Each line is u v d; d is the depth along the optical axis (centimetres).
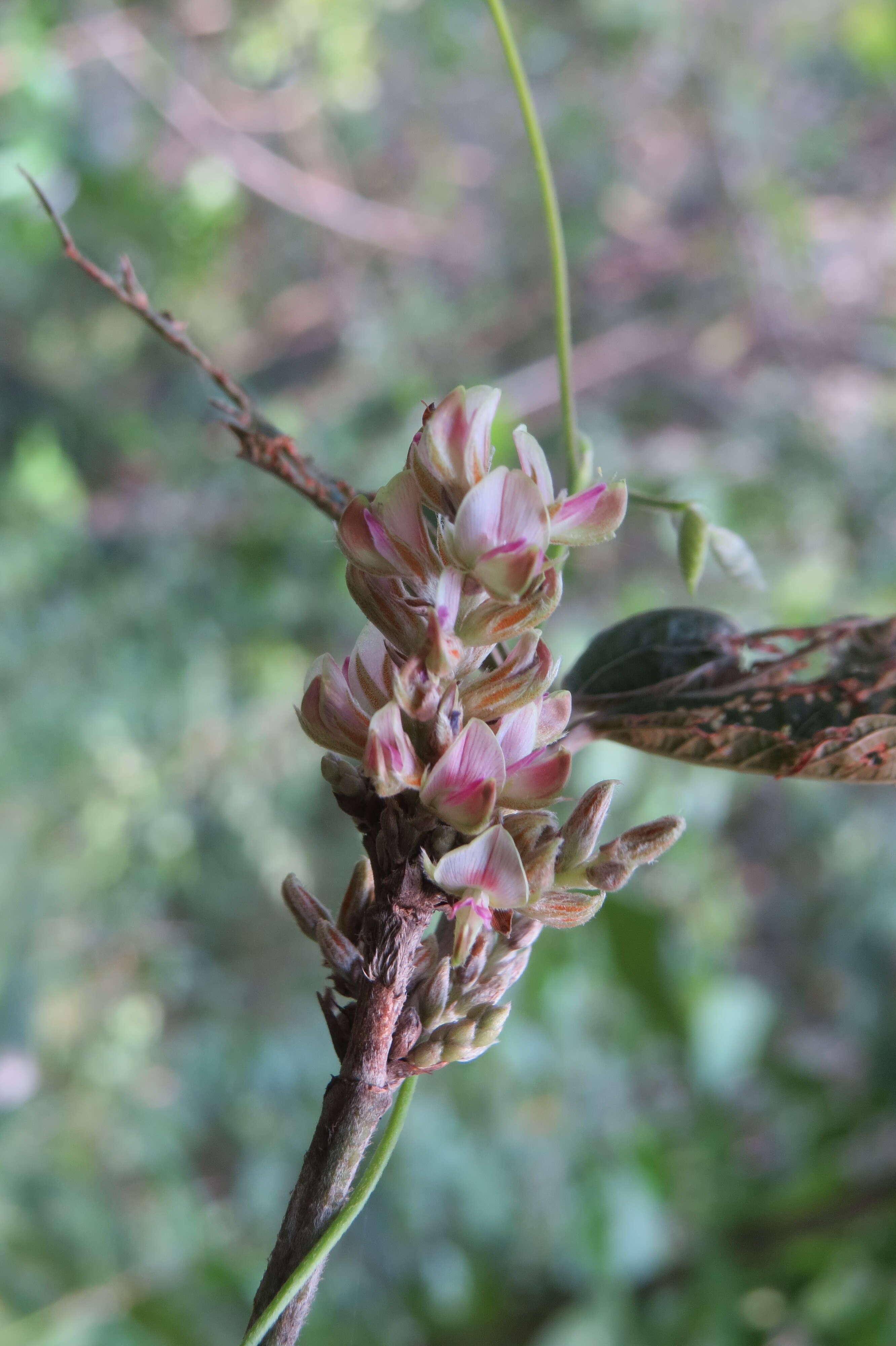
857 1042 115
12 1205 72
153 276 152
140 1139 114
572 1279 73
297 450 34
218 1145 121
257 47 157
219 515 144
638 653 33
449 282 171
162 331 33
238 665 140
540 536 26
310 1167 27
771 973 131
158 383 165
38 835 134
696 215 165
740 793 136
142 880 137
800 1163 78
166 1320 65
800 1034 126
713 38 155
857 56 151
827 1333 68
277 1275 26
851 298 159
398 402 139
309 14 155
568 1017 97
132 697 139
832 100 167
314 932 27
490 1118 102
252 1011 134
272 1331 26
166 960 135
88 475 154
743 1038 80
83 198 137
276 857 137
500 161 175
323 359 169
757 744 32
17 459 139
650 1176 72
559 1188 97
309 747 140
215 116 146
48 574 138
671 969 74
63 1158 103
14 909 126
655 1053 102
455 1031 27
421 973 27
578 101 170
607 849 27
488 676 26
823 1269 68
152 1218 103
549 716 27
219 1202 116
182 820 138
